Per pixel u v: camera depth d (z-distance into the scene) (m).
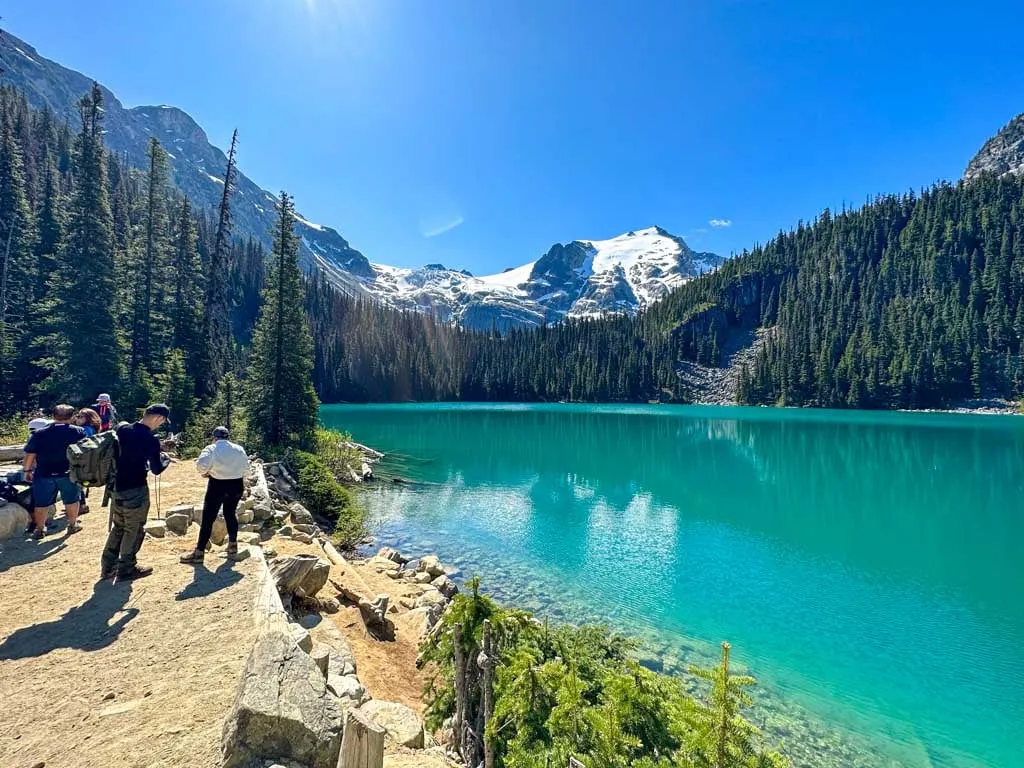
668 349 150.12
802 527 22.73
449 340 156.25
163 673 4.77
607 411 105.88
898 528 22.70
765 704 10.22
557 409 111.56
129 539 6.98
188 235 44.50
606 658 7.34
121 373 30.50
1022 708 10.12
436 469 37.25
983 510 25.77
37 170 58.38
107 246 31.12
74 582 6.85
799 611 14.35
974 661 11.84
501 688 5.45
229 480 7.84
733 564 18.03
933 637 12.94
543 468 37.97
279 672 4.04
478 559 18.36
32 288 38.00
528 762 4.56
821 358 117.06
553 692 5.22
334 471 31.59
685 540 20.78
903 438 55.94
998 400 97.94
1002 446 48.66
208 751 3.68
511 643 6.39
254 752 3.44
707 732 3.96
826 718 9.80
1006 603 14.93
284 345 32.56
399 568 15.79
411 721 5.25
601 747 4.31
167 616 5.95
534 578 16.62
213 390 36.12
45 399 31.84
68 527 8.99
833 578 16.73
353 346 128.25
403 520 23.44
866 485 31.75
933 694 10.59
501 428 67.81
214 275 35.75
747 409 113.06
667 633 13.04
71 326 29.00
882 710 10.05
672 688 5.28
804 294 148.12
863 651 12.24
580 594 15.38
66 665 4.84
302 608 8.73
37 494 8.59
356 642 8.73
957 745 9.10
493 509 25.66
